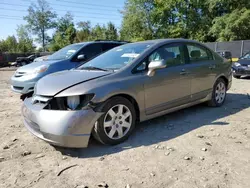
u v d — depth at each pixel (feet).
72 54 21.79
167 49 13.84
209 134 12.14
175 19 120.06
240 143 11.05
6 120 15.29
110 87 10.73
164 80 12.96
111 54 14.12
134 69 12.07
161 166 9.13
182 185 7.94
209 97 16.48
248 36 85.25
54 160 9.84
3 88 29.32
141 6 124.16
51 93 10.15
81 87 10.23
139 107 11.98
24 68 20.21
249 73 32.89
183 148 10.60
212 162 9.37
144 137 11.94
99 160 9.70
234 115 15.33
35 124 10.36
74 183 8.19
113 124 11.00
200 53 16.01
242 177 8.36
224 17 90.02
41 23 189.67
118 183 8.13
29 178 8.54
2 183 8.26
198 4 111.86
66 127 9.57
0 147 11.09
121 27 133.90
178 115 15.52
